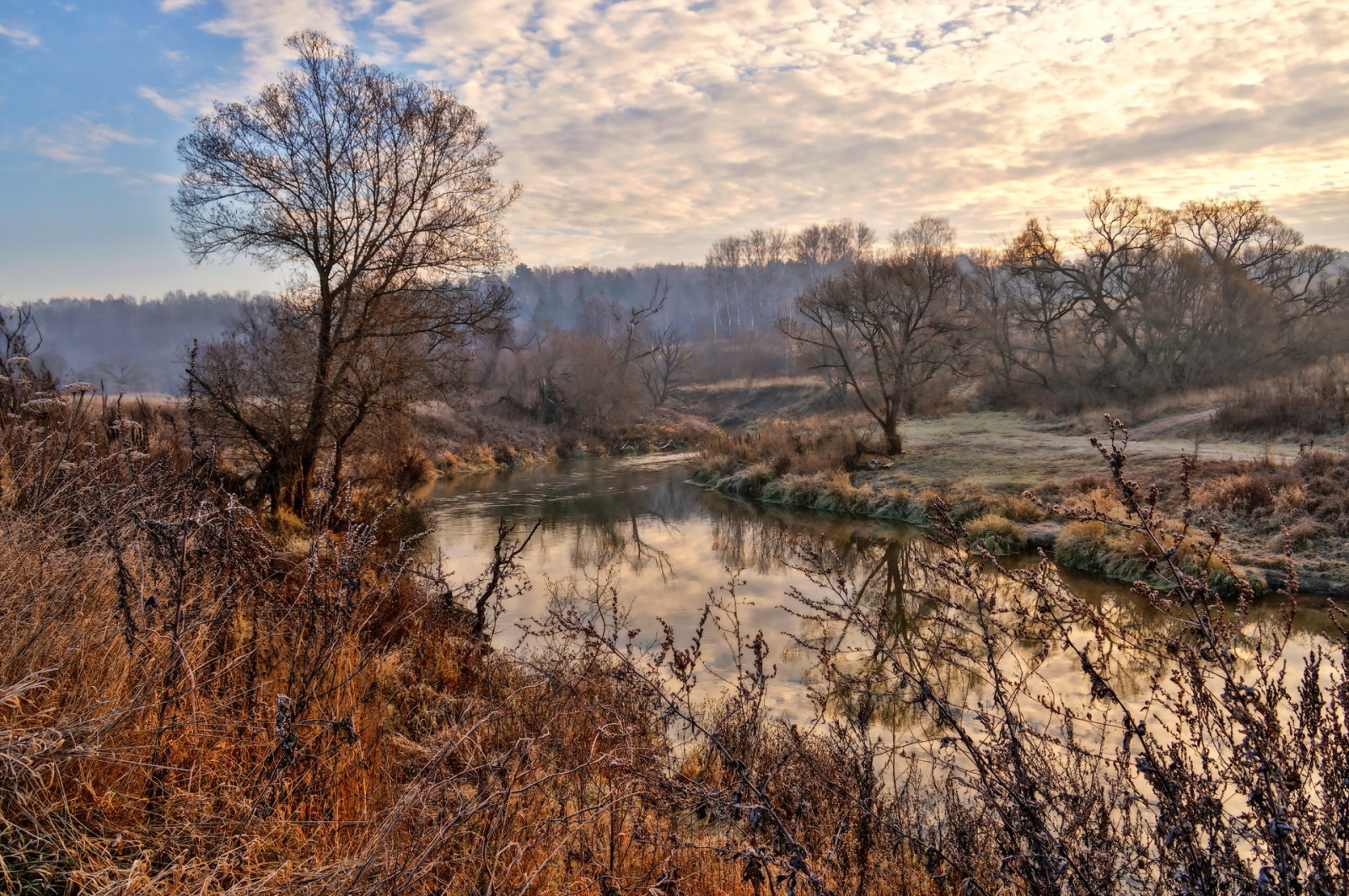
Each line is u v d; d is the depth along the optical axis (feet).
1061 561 50.52
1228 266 119.85
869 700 14.40
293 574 13.00
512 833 9.88
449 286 67.67
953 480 76.07
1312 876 6.61
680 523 72.43
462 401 74.54
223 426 57.36
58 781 8.92
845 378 142.92
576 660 18.03
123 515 12.57
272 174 60.08
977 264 153.99
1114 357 133.49
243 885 8.02
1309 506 49.32
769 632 36.17
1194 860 7.15
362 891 8.06
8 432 17.60
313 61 60.39
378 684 15.28
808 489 81.92
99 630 11.30
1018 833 8.30
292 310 65.26
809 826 10.60
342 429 64.03
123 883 7.45
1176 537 8.18
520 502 86.38
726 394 196.75
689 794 9.82
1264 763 6.79
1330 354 116.78
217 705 10.73
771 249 382.63
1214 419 81.61
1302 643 30.12
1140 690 19.17
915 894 10.59
